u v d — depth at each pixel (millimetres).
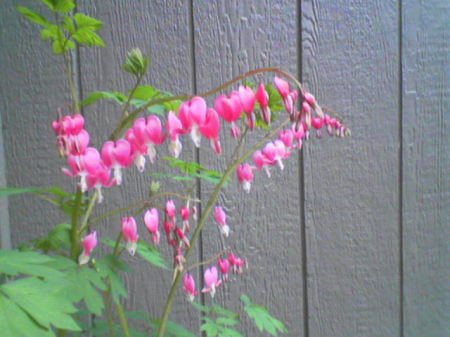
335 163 709
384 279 749
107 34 627
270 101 451
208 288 521
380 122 721
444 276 781
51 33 453
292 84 682
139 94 482
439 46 737
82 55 623
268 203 695
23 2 600
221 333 545
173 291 439
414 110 734
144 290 665
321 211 713
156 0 640
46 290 360
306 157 699
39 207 624
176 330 544
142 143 375
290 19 679
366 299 744
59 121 365
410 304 765
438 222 768
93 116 631
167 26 646
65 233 448
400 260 753
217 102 362
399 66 721
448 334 791
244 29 667
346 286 733
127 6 631
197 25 654
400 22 716
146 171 651
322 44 689
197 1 651
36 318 340
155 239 439
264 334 708
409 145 737
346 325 739
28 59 607
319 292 725
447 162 762
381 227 738
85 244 417
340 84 700
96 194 456
